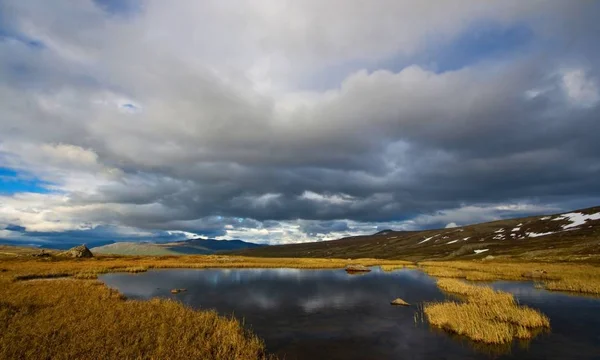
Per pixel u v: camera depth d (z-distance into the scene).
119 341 13.59
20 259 67.50
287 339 17.44
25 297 23.03
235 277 46.44
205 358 12.30
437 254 137.25
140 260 74.75
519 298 28.75
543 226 140.25
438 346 16.27
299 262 78.38
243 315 22.97
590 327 19.50
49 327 15.47
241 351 13.61
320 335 18.16
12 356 11.91
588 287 31.52
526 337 17.36
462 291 31.45
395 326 20.05
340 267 65.94
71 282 32.84
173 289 33.91
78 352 12.41
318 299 29.19
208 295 30.92
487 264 64.38
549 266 53.72
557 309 24.41
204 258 85.00
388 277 47.53
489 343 16.56
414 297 30.14
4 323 15.96
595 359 14.46
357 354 15.22
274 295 31.23
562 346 16.12
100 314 18.44
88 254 77.25
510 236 141.00
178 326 16.08
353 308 25.41
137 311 19.20
